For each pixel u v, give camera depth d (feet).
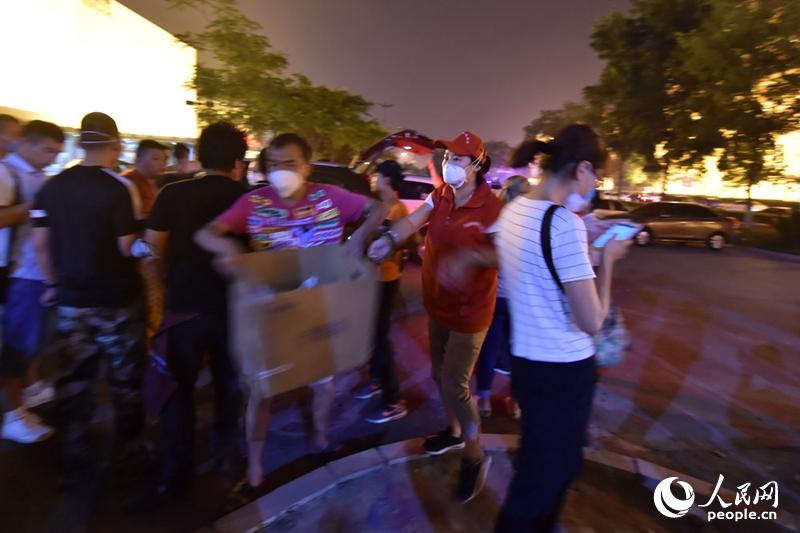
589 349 6.95
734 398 15.76
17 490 9.96
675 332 22.70
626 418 14.11
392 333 20.10
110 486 10.16
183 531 9.18
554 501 7.18
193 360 9.50
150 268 11.20
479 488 9.94
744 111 64.44
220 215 9.05
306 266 7.92
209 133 9.33
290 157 8.79
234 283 7.59
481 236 9.12
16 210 10.89
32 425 11.55
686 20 74.59
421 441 11.60
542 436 6.97
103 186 9.32
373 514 9.52
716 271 42.68
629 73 81.05
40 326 11.44
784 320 25.80
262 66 49.29
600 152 6.75
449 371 9.67
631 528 9.43
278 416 13.20
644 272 40.01
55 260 9.60
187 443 9.74
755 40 59.67
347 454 11.76
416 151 31.50
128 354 10.23
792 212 65.41
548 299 6.61
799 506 10.62
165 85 53.16
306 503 9.67
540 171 7.08
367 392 14.46
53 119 36.01
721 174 82.58
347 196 9.61
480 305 9.36
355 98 59.21
